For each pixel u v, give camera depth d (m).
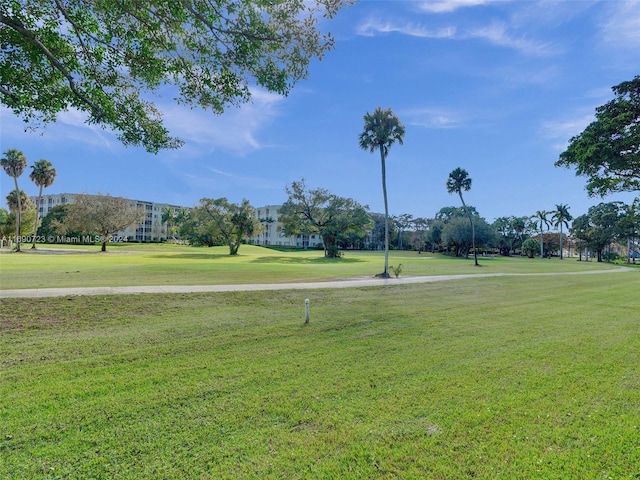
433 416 4.43
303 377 5.73
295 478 3.25
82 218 52.22
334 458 3.55
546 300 14.71
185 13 5.50
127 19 5.72
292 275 22.64
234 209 56.06
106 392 5.03
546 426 4.19
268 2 5.45
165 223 114.69
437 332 8.89
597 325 9.84
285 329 8.97
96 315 9.67
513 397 5.00
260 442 3.83
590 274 30.25
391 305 12.81
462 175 44.12
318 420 4.31
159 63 6.17
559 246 93.88
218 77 6.31
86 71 6.18
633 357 6.89
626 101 8.03
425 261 46.06
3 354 6.54
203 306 11.49
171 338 7.88
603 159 8.30
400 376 5.81
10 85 5.78
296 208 54.97
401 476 3.28
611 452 3.66
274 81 6.29
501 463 3.48
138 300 11.54
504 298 15.18
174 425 4.15
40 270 20.84
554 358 6.81
